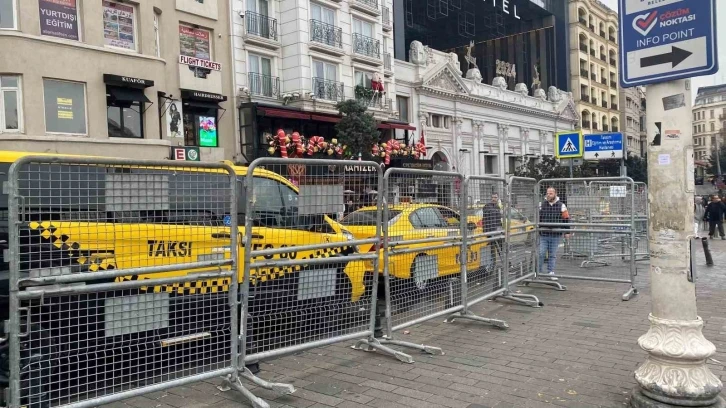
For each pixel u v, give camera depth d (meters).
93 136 17.94
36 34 16.92
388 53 32.66
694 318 3.74
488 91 42.84
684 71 3.68
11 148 16.11
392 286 5.61
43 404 3.49
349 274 5.16
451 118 38.59
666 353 3.67
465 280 6.56
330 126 27.89
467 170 39.75
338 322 5.09
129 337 3.80
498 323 6.39
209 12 22.97
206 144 22.70
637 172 52.66
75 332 3.58
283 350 4.55
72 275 3.44
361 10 30.08
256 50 24.92
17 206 3.26
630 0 3.94
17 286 3.25
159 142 19.70
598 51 69.19
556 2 61.25
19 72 16.39
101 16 18.50
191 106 22.05
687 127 3.75
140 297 3.86
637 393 3.90
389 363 5.12
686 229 3.73
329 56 27.50
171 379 3.98
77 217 3.69
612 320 6.79
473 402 4.12
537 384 4.50
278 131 23.23
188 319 4.09
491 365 5.03
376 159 26.22
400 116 34.47
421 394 4.30
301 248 4.59
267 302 4.53
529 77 60.25
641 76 3.88
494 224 7.37
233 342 4.21
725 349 5.39
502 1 53.84
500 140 44.22
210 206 4.38
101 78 18.25
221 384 4.41
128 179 3.93
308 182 4.95
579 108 63.59
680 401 3.62
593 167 37.88
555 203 9.30
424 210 5.99
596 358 5.22
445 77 37.41
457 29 52.34
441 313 6.21
